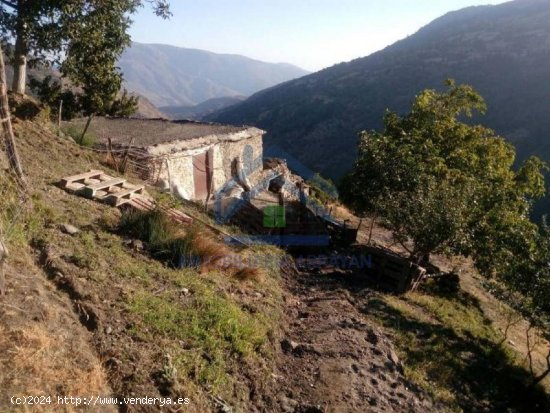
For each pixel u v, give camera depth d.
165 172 15.05
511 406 7.46
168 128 19.61
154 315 4.98
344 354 6.35
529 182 17.89
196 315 5.35
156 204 8.28
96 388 3.65
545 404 8.08
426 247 11.14
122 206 8.05
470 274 16.23
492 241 13.03
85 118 20.81
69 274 5.04
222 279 7.08
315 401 5.12
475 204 12.30
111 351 4.18
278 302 7.50
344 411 5.07
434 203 11.00
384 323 8.30
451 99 18.42
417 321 8.98
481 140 17.53
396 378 6.32
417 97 18.73
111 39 14.89
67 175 8.60
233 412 4.30
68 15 12.79
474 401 7.01
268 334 6.15
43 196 6.92
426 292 11.70
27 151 8.80
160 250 6.88
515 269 9.70
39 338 3.72
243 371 4.98
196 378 4.39
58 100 21.58
